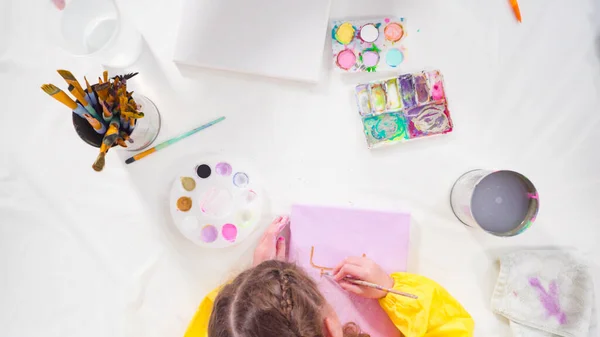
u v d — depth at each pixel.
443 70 0.86
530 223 0.75
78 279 0.89
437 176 0.86
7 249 0.88
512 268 0.83
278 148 0.87
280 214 0.87
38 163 0.88
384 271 0.82
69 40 0.85
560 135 0.85
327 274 0.85
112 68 0.87
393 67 0.86
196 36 0.85
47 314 0.89
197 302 0.87
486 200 0.79
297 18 0.84
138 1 0.87
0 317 0.88
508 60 0.86
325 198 0.87
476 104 0.86
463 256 0.85
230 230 0.85
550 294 0.82
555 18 0.85
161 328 0.87
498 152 0.86
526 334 0.82
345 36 0.86
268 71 0.85
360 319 0.85
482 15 0.86
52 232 0.88
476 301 0.85
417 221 0.86
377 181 0.86
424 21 0.86
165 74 0.88
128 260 0.88
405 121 0.85
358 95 0.85
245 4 0.84
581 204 0.84
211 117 0.88
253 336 0.64
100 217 0.88
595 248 0.84
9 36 0.88
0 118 0.88
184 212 0.85
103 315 0.88
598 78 0.84
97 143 0.75
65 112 0.88
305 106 0.87
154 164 0.87
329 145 0.87
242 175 0.87
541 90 0.85
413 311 0.79
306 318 0.67
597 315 0.82
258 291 0.68
